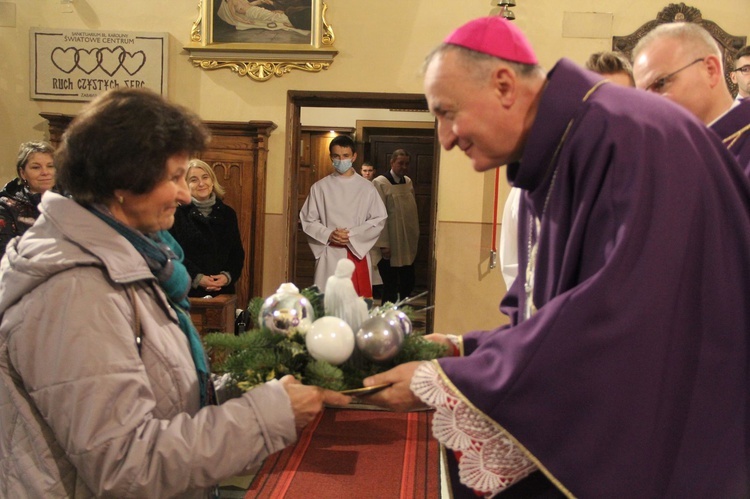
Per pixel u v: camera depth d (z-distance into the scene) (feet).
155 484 3.64
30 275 3.68
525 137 4.27
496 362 3.93
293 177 19.10
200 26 17.94
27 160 11.48
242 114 18.12
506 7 17.34
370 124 28.81
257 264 18.02
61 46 18.03
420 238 29.81
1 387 3.82
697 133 4.00
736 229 3.91
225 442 3.76
